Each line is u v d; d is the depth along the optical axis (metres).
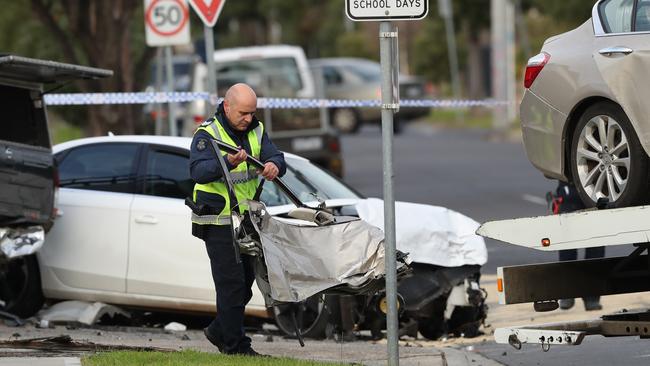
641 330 23.64
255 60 76.00
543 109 27.55
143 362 26.03
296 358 28.02
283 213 33.34
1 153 33.62
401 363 28.83
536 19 152.75
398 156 92.50
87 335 32.72
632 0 25.91
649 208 22.05
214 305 33.91
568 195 33.19
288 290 25.30
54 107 81.19
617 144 25.44
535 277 24.53
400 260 25.89
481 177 73.75
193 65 75.69
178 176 34.94
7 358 27.20
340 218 26.92
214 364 25.64
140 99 48.44
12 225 34.16
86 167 36.16
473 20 146.88
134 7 60.91
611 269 25.19
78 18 60.31
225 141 26.23
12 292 36.31
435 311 33.81
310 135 65.94
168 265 34.34
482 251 33.59
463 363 29.17
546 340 23.92
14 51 88.12
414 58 165.00
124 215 35.03
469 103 54.19
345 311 32.12
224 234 26.53
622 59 25.06
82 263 35.47
